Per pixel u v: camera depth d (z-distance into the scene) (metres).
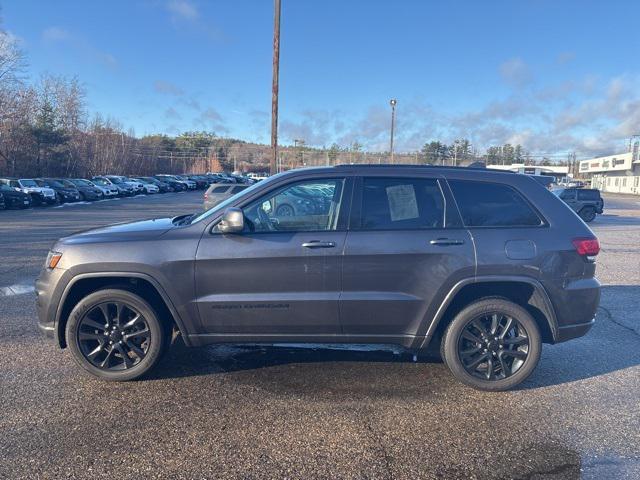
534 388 4.26
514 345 4.19
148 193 46.94
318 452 3.23
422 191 4.23
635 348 5.26
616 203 45.41
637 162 75.00
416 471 3.04
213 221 4.17
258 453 3.21
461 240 4.08
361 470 3.04
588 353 5.11
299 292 4.09
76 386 4.18
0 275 8.70
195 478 2.94
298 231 4.12
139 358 4.24
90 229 4.70
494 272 4.07
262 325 4.15
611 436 3.46
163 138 109.44
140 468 3.03
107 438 3.37
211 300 4.09
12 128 44.38
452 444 3.35
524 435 3.47
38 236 14.79
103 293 4.17
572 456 3.21
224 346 5.18
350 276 4.07
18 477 2.93
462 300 4.28
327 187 4.22
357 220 4.13
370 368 4.65
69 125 56.59
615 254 12.16
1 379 4.30
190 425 3.56
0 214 24.28
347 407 3.86
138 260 4.05
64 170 52.25
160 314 4.26
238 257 4.05
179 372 4.52
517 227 4.18
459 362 4.17
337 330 4.18
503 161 104.06
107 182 41.75
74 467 3.03
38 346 5.10
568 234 4.19
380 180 4.23
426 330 4.14
